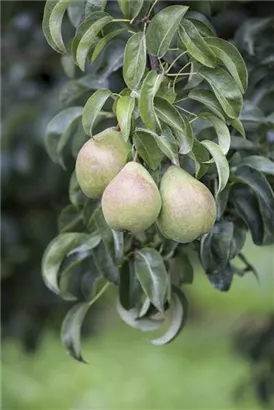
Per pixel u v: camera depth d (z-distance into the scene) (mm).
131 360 6840
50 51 2949
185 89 1730
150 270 1724
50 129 1885
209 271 1743
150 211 1521
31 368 5773
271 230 1764
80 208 1846
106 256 1807
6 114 3068
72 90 1916
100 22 1623
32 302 3230
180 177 1551
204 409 5602
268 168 1738
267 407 2777
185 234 1543
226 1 2018
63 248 1802
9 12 2949
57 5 1633
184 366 6645
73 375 6145
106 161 1584
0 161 2955
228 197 1779
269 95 1896
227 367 6516
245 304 8305
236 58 1621
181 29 1605
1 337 3361
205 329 7902
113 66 1804
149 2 1691
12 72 3053
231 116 1617
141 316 1786
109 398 5809
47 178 2990
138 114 1578
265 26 1977
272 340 2666
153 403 5773
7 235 3115
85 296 1885
